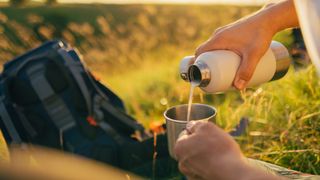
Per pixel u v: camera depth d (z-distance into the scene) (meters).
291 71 3.15
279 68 1.50
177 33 7.75
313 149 2.06
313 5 0.78
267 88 2.91
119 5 17.22
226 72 1.37
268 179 0.87
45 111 2.38
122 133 2.54
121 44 7.00
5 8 18.75
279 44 1.51
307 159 2.05
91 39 6.93
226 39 1.40
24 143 2.27
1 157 2.36
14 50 5.17
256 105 2.68
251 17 1.43
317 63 0.78
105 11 17.86
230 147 0.94
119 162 2.35
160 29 7.68
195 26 7.91
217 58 1.37
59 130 2.37
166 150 2.38
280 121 2.53
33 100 2.38
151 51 7.29
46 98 2.38
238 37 1.39
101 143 2.36
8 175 0.58
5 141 2.40
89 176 0.62
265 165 1.35
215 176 0.92
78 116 2.40
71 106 2.40
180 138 0.98
